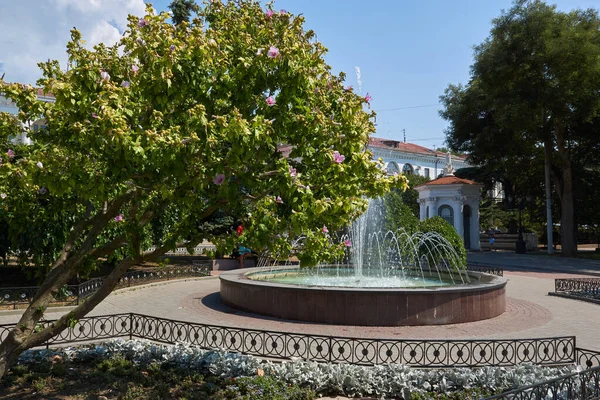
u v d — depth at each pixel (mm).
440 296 9625
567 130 30312
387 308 9445
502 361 6562
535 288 15914
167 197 4695
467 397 5621
